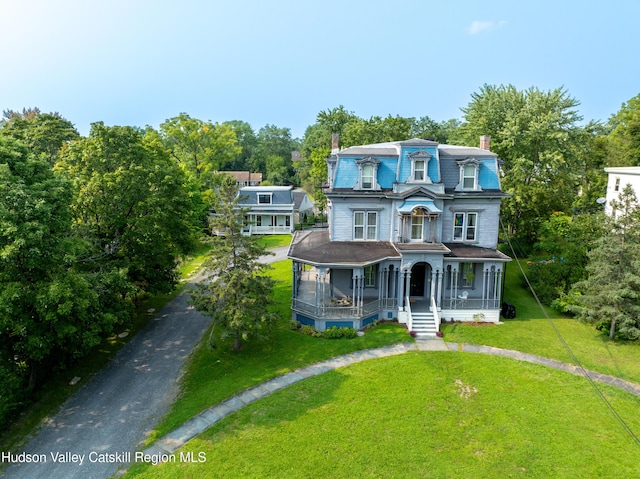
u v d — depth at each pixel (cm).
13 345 2109
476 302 3081
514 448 1792
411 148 3175
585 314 2747
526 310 3275
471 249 3188
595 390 2189
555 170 4347
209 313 2525
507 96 4550
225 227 2533
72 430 2002
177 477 1669
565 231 3966
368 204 3244
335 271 3259
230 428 1948
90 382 2417
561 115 4281
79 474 1719
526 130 4350
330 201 3425
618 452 1764
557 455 1752
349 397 2156
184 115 6400
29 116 6581
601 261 2720
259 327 2445
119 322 2600
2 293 1875
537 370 2383
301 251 3147
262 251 2550
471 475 1655
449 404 2091
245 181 10550
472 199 3212
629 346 2653
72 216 2628
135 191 2906
